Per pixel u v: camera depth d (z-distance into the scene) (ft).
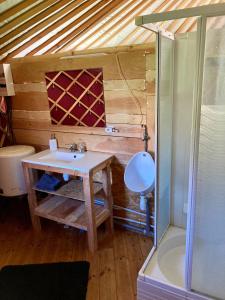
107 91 7.56
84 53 7.54
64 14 7.00
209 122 4.08
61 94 8.52
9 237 8.34
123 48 6.95
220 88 3.89
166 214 7.16
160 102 5.75
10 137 10.07
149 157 7.23
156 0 7.74
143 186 7.37
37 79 8.70
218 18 3.68
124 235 8.18
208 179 4.33
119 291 6.07
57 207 8.43
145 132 7.24
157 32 5.18
